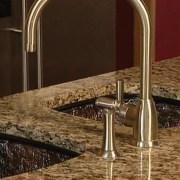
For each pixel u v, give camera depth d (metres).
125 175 1.69
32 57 4.30
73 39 4.52
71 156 1.99
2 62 4.30
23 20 4.05
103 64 4.62
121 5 4.52
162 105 2.55
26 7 4.05
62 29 4.48
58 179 1.67
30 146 2.13
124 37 4.57
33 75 4.32
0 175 2.23
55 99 2.42
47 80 4.49
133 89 2.58
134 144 1.89
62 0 4.43
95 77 2.72
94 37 4.56
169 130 2.03
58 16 4.45
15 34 4.16
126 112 1.90
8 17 4.18
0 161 2.23
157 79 2.63
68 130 2.04
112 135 1.81
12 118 2.19
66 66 4.54
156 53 4.59
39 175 1.70
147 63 1.84
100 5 4.52
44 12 4.39
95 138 1.96
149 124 1.87
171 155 1.82
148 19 1.82
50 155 2.07
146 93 1.87
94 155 1.83
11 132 2.16
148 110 1.87
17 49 4.21
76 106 2.49
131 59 4.61
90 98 2.53
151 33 1.83
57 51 4.49
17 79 4.32
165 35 4.59
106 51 4.60
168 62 2.97
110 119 1.80
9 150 2.20
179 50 4.64
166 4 4.57
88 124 2.11
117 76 2.73
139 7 1.81
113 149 1.81
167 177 1.68
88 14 4.51
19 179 1.68
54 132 2.03
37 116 2.21
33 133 2.09
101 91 2.55
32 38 1.71
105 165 1.76
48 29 4.43
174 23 4.61
